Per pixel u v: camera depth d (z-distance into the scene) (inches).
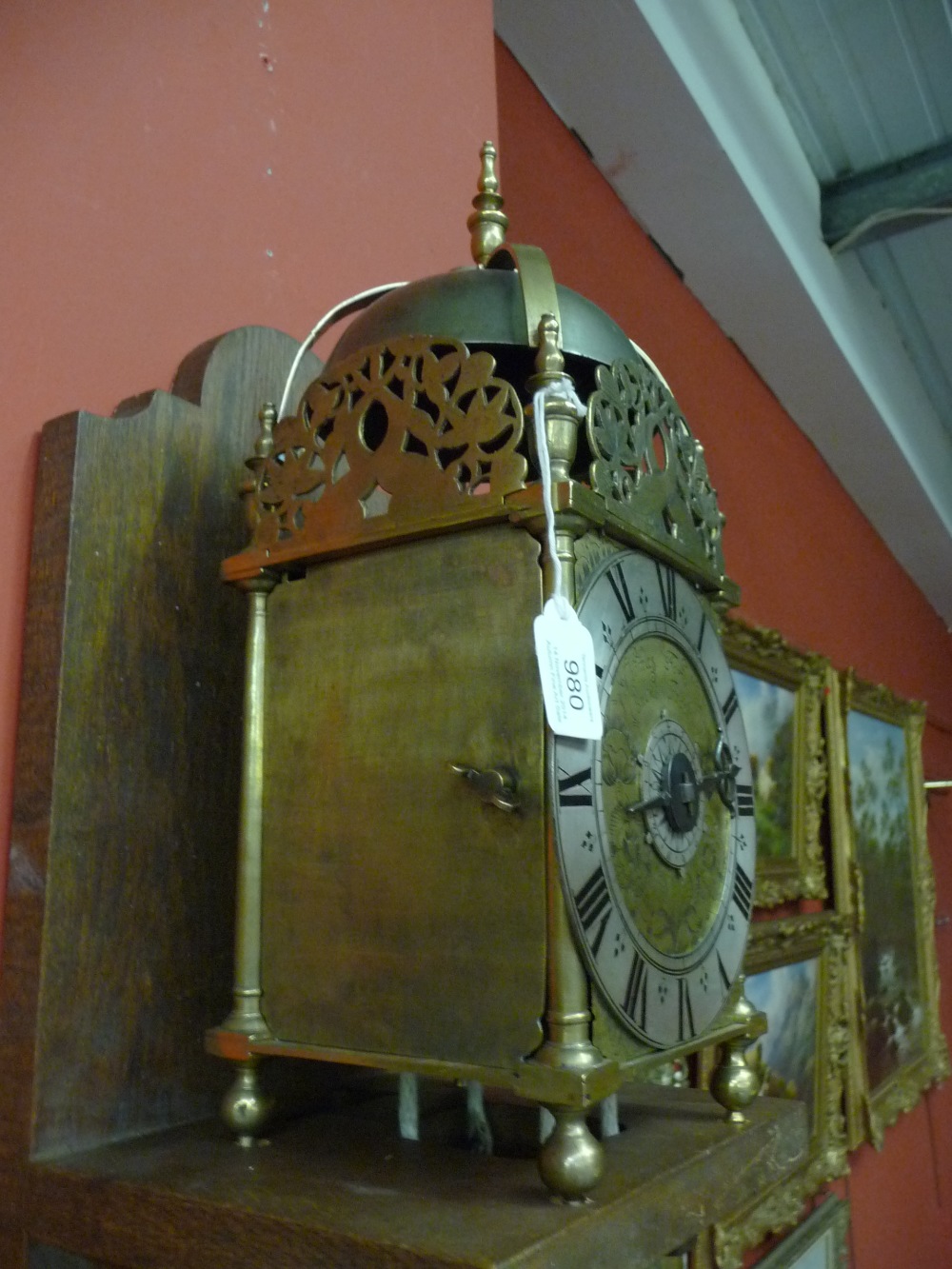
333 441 24.0
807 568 96.6
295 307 32.8
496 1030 19.4
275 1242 18.0
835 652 99.7
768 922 67.5
